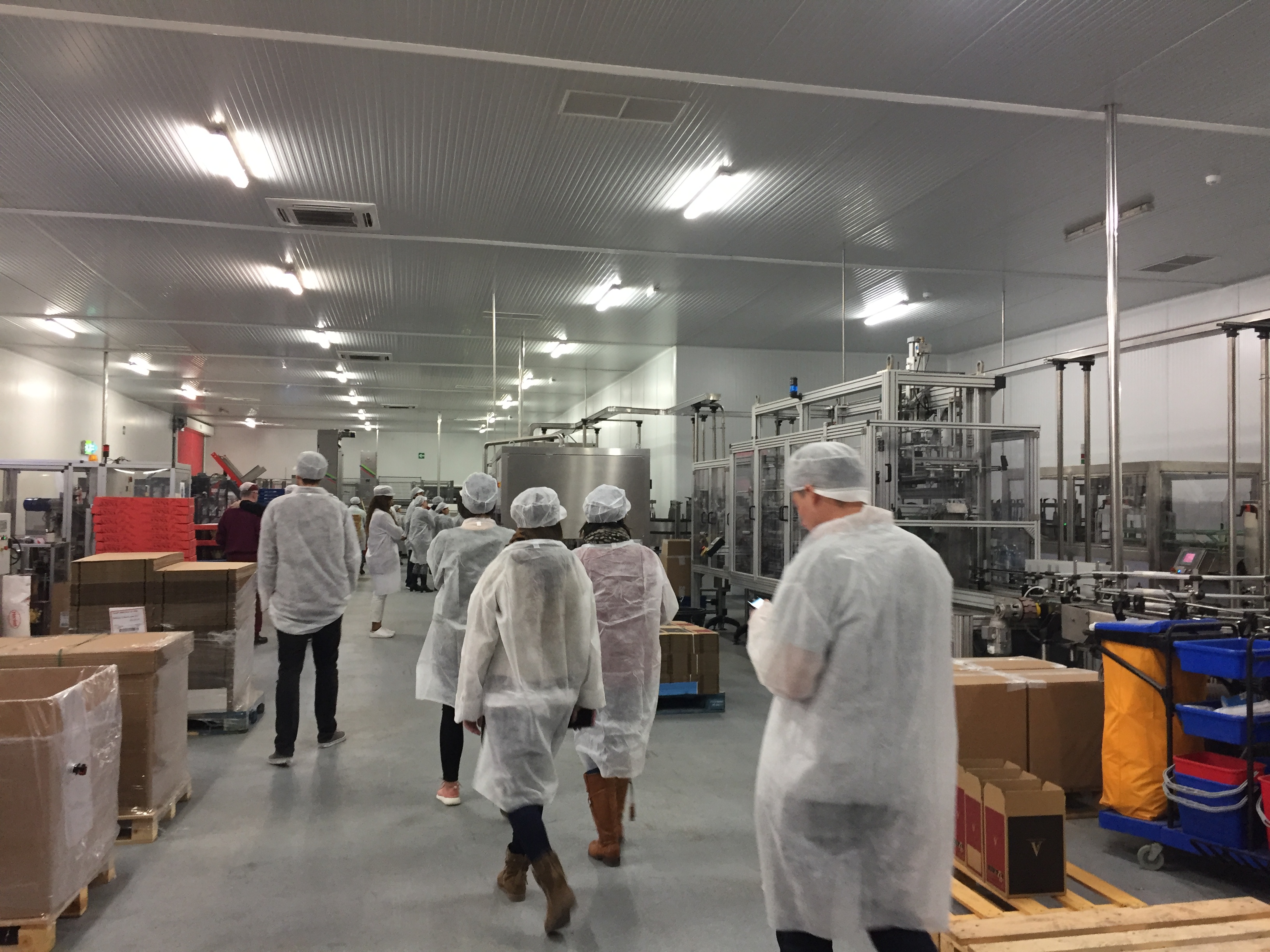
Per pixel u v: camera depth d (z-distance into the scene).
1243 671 2.54
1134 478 6.20
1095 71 3.65
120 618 3.98
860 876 1.55
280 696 3.71
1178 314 7.42
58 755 2.14
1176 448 7.38
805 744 1.57
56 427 11.70
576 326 9.00
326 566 3.78
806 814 1.55
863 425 5.13
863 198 5.16
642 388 11.36
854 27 3.31
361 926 2.33
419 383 13.10
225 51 3.48
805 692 1.57
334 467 14.59
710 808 3.29
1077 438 8.50
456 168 4.73
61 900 2.16
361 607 9.17
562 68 3.60
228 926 2.32
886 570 1.60
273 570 3.71
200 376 12.51
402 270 6.80
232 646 4.18
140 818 2.85
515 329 9.14
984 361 9.97
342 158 4.58
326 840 2.92
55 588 5.10
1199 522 6.70
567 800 3.38
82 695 2.29
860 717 1.54
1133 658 2.86
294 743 3.84
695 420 8.83
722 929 2.35
